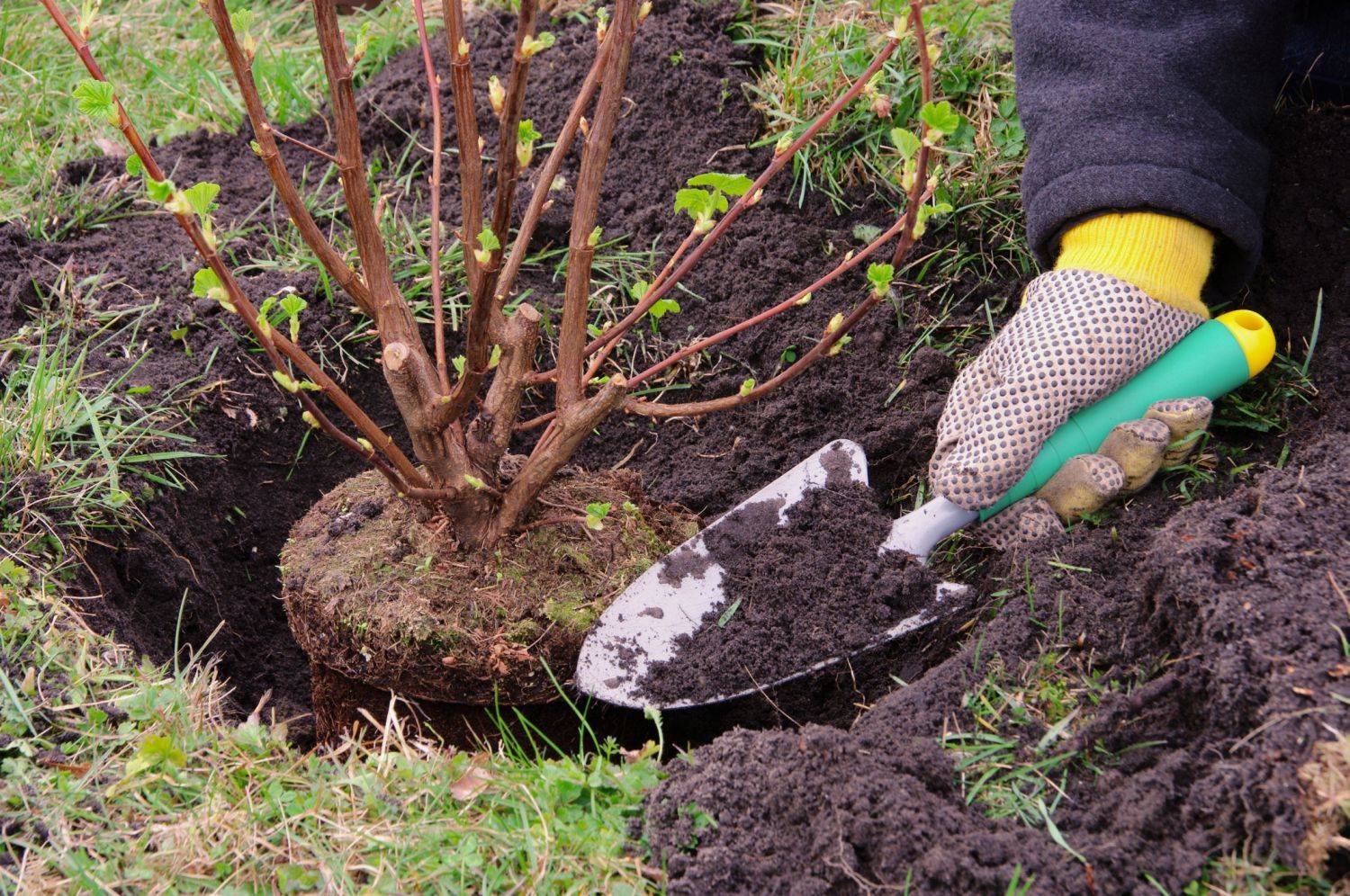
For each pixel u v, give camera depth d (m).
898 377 2.69
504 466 2.25
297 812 1.70
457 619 2.04
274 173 1.81
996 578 2.08
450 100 3.29
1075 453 2.10
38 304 2.74
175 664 1.99
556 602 2.07
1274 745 1.48
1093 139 2.17
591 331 2.82
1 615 1.94
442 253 2.92
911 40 3.02
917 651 2.14
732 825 1.64
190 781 1.73
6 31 3.70
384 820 1.69
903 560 2.08
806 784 1.65
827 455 2.25
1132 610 1.85
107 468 2.32
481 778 1.76
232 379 2.67
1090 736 1.67
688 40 3.24
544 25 3.40
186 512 2.49
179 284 2.81
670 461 2.74
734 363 2.81
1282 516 1.80
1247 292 2.50
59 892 1.54
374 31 3.69
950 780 1.65
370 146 3.31
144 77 3.64
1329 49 2.68
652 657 2.03
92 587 2.19
